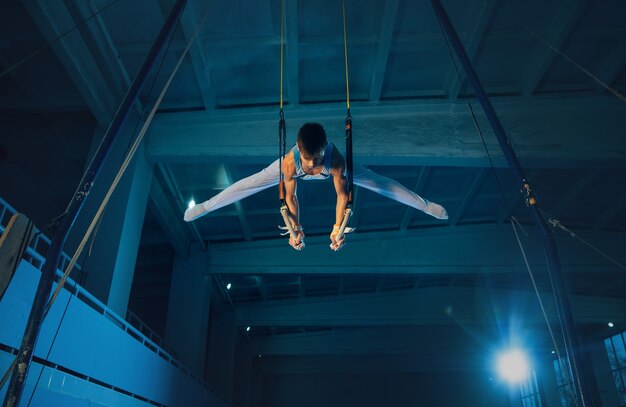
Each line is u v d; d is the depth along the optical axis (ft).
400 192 19.67
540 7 37.14
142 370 38.14
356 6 36.19
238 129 44.50
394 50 40.04
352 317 86.07
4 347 21.61
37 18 31.27
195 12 34.96
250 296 84.12
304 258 66.74
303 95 44.57
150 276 75.82
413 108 44.80
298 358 114.01
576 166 44.93
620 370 90.22
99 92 38.04
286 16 35.40
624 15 37.65
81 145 47.42
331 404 115.03
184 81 41.22
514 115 44.98
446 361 111.34
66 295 26.20
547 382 102.17
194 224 61.67
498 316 87.40
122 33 36.04
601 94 44.47
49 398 24.47
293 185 18.17
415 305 87.76
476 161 44.01
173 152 43.24
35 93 40.88
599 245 70.08
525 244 69.26
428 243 68.59
